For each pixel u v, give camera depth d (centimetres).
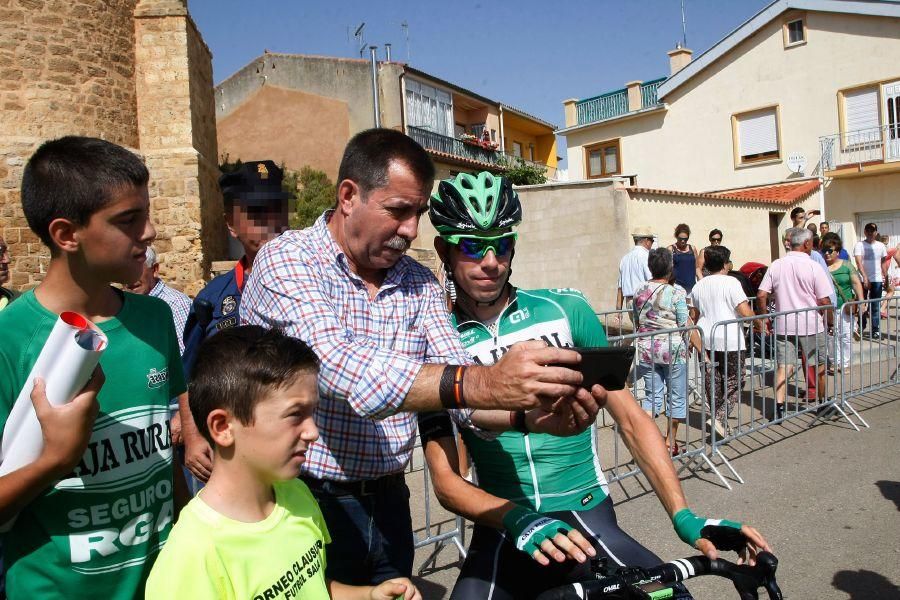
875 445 571
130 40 1298
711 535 177
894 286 1298
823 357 680
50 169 162
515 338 231
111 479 174
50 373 147
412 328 212
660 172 2292
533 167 2655
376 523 209
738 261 1599
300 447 159
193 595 149
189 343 328
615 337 494
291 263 193
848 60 1870
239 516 161
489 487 225
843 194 1912
